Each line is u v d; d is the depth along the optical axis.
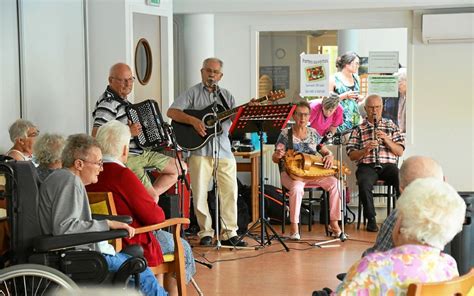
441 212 2.55
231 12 8.20
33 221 3.57
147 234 4.31
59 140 4.25
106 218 3.93
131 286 3.86
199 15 8.24
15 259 3.54
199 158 6.82
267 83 8.61
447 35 8.01
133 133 5.68
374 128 7.68
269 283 5.59
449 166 8.30
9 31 6.04
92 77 7.17
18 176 3.54
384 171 7.70
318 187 7.38
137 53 7.52
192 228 7.47
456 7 8.02
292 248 6.86
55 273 3.39
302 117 7.36
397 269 2.56
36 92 6.40
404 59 8.33
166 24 7.71
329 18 8.39
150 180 5.90
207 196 7.18
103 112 5.81
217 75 6.75
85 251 3.61
